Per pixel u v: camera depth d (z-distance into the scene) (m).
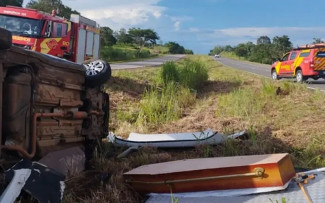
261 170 4.30
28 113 4.34
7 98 4.13
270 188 4.28
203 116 10.48
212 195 4.47
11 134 4.18
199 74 16.97
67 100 5.24
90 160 6.00
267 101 11.88
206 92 15.60
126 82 15.70
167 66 16.61
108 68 6.00
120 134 8.87
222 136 7.30
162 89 14.12
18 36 14.11
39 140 4.73
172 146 7.28
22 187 3.48
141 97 13.27
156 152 6.96
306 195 4.10
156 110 10.75
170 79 15.91
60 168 4.98
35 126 4.46
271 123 9.01
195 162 5.10
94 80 5.80
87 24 17.95
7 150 4.12
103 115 6.47
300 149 7.00
